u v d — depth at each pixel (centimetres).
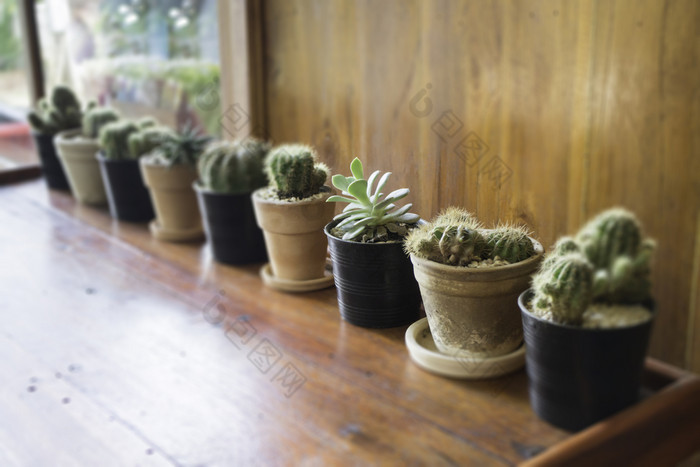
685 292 86
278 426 83
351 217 95
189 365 99
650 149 93
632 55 95
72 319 117
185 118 194
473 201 97
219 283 127
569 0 102
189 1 181
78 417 88
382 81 135
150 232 161
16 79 253
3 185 206
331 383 89
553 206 103
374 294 96
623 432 70
